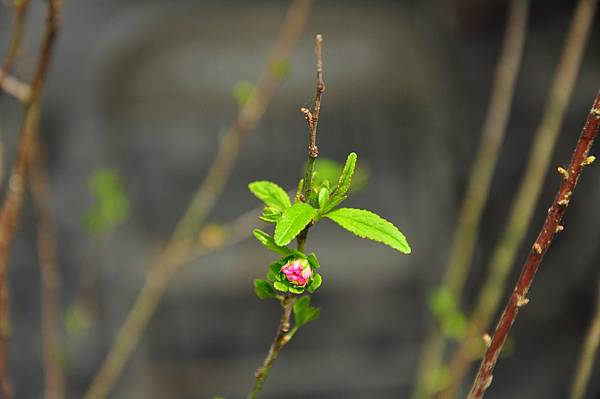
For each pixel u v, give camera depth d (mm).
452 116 2643
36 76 864
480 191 1168
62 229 2299
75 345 2189
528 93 2428
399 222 2725
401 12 2682
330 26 2693
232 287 2590
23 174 875
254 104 1205
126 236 2436
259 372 754
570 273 2279
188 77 2697
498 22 2514
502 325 737
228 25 2658
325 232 2721
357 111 2789
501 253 1026
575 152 726
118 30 2527
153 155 2705
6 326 896
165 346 2494
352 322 2666
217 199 2723
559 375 2248
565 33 2422
